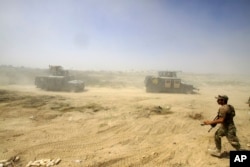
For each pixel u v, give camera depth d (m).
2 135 6.58
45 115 9.34
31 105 11.45
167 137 7.04
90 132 7.31
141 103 13.78
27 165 4.61
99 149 5.78
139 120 9.09
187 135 7.27
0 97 13.62
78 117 9.27
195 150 5.77
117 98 16.22
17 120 8.43
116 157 5.21
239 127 8.39
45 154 5.30
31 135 6.71
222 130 5.07
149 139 6.79
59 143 6.12
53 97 15.36
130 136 7.04
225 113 4.93
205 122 5.14
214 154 5.30
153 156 5.33
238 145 4.88
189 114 10.48
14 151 5.36
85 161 4.93
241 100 17.16
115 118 9.33
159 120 9.15
